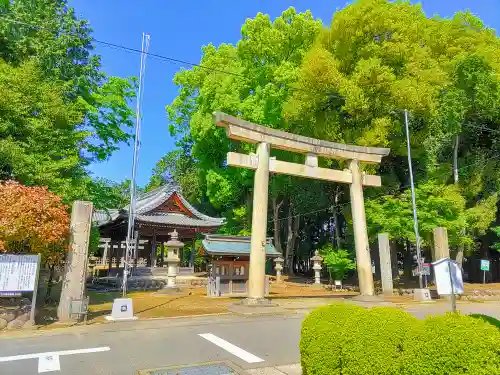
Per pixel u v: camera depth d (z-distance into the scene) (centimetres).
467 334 340
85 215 1096
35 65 1423
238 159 1378
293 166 1505
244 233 2956
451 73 2250
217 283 1786
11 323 923
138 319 1091
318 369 448
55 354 700
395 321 404
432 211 1908
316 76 2083
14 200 955
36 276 962
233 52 3083
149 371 594
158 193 3234
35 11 1600
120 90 1772
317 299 1669
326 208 3012
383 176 2423
